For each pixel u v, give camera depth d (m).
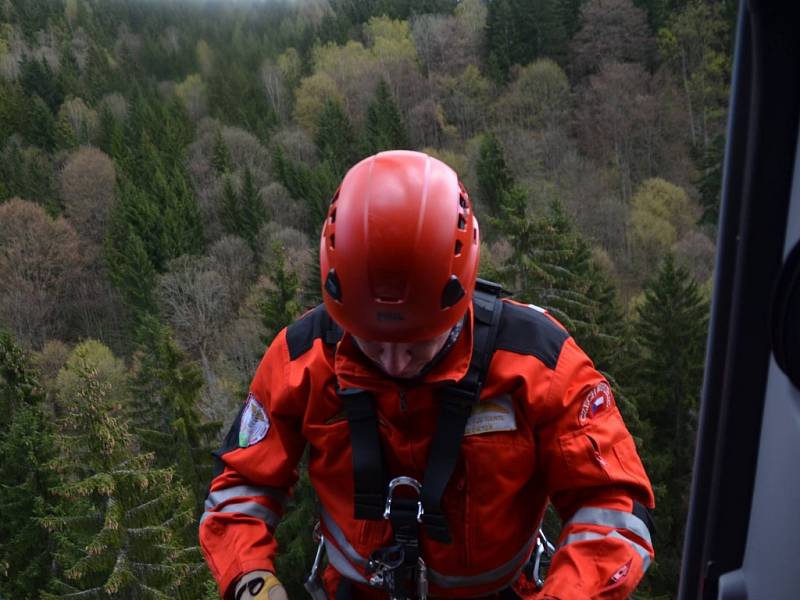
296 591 21.81
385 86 83.31
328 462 2.09
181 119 91.44
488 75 82.81
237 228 69.75
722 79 65.44
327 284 1.89
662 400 31.19
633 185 62.97
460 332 1.95
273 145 86.44
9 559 23.56
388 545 2.08
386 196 1.78
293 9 105.62
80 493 16.66
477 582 2.08
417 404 1.96
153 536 17.25
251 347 52.47
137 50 105.88
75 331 61.16
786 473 0.90
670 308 31.47
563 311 21.62
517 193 21.97
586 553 1.87
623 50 72.00
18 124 87.25
